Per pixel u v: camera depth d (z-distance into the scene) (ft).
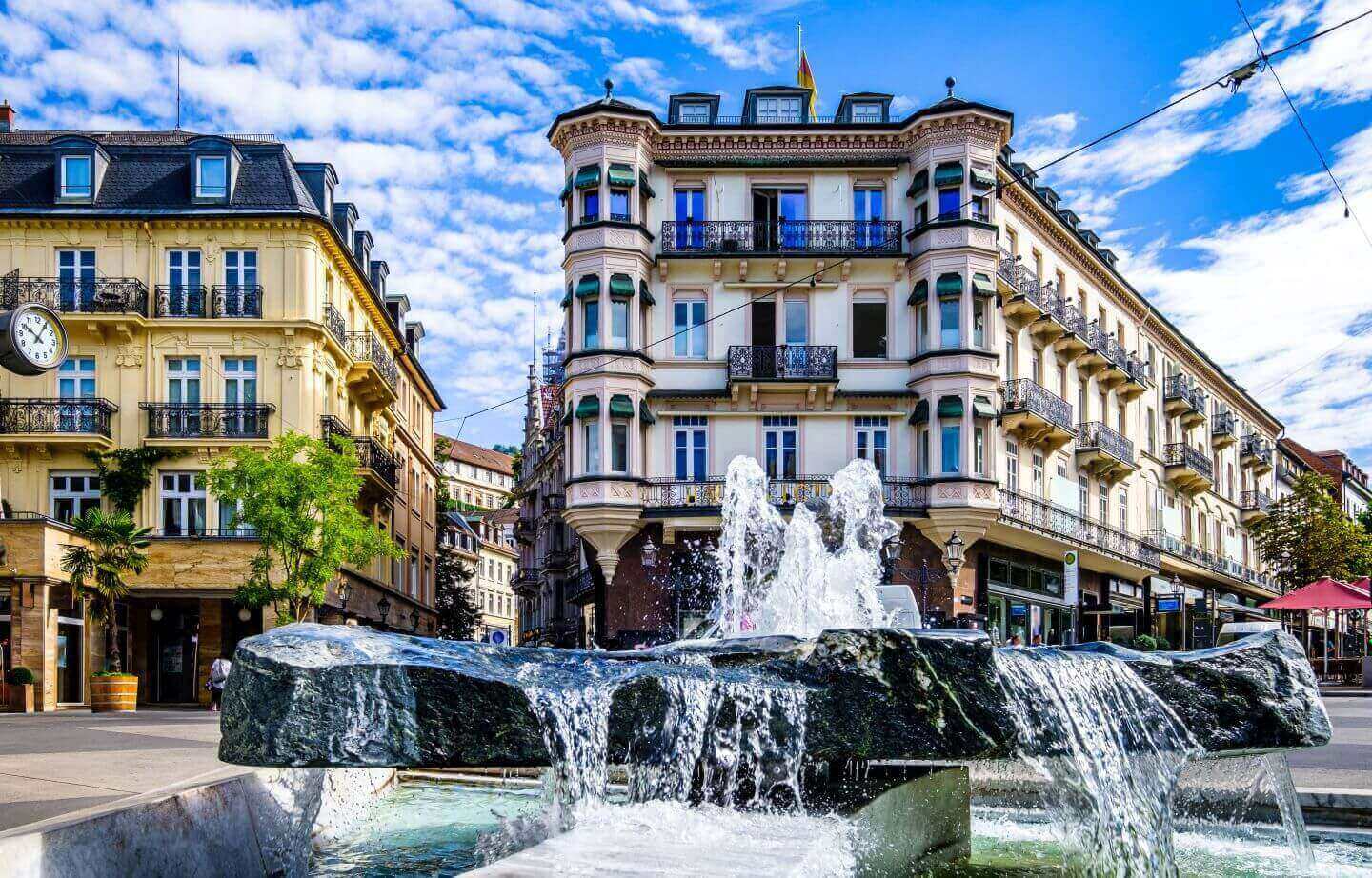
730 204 110.01
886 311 110.01
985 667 16.24
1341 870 20.13
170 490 105.50
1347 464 288.71
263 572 91.45
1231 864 20.59
